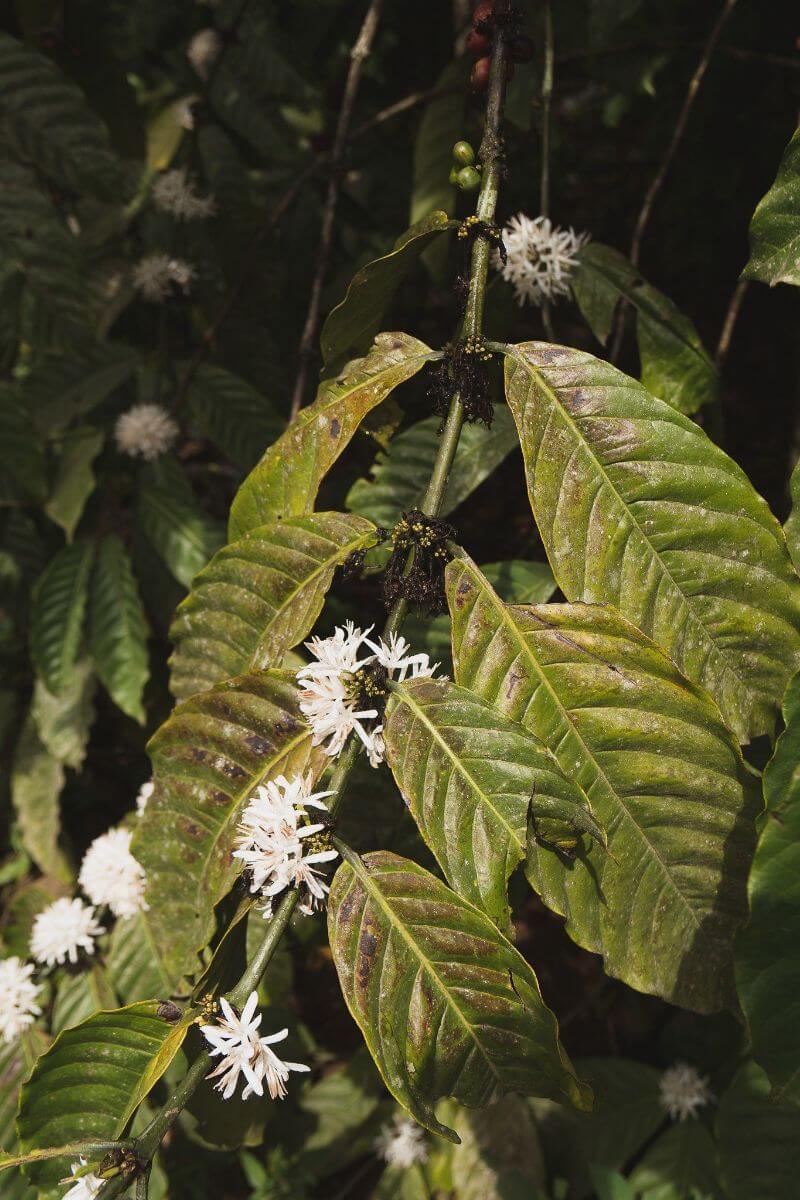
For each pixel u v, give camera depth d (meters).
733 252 2.61
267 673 0.90
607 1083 1.77
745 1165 1.32
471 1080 0.83
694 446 0.87
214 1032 0.82
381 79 2.09
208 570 0.95
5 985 1.35
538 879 0.86
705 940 0.86
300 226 2.04
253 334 1.90
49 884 1.78
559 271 1.08
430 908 0.83
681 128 1.42
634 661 0.86
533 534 1.41
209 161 1.87
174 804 0.92
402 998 0.83
